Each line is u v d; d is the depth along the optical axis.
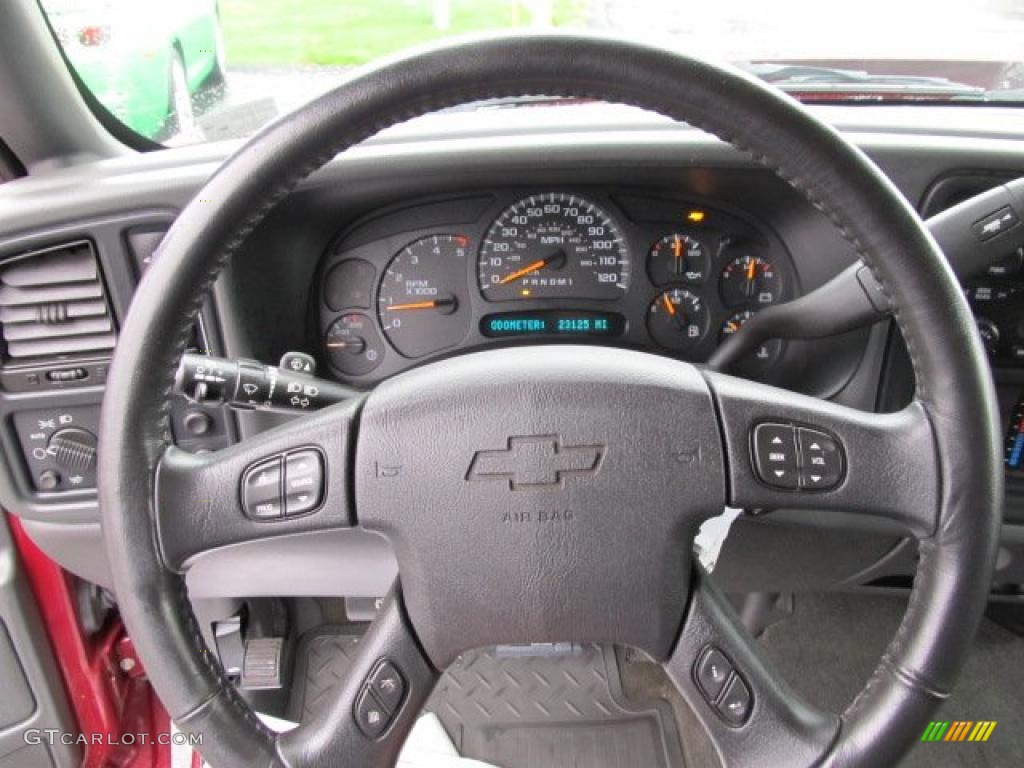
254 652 1.73
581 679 1.83
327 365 1.56
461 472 0.82
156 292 0.77
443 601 0.84
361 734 0.84
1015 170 1.29
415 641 0.85
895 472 0.80
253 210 0.77
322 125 0.75
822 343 1.46
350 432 0.83
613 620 0.85
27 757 1.68
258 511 0.82
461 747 1.71
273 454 0.82
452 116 1.45
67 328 1.34
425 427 0.83
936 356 0.78
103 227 1.29
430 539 0.83
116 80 1.40
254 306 1.40
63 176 1.33
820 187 0.77
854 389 1.44
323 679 1.85
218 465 0.81
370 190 1.39
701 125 0.78
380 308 1.53
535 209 1.47
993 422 0.78
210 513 0.81
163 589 0.80
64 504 1.42
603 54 0.73
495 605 0.84
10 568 1.53
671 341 1.54
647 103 0.77
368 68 0.74
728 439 0.83
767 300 1.51
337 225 1.47
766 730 0.82
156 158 1.36
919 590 0.81
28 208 1.27
